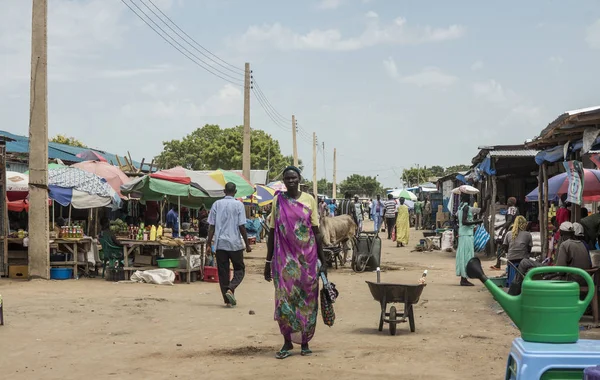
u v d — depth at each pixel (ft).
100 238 51.31
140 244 49.78
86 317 33.37
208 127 254.06
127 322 32.14
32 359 24.39
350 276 55.26
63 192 55.06
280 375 21.79
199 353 25.36
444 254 79.30
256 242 98.48
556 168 63.57
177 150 246.27
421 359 23.99
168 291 44.24
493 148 71.41
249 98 100.89
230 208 37.60
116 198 59.77
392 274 57.00
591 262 32.58
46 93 50.26
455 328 30.58
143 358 24.52
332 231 62.13
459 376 21.53
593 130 34.19
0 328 30.27
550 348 13.07
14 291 43.32
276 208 25.27
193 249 51.83
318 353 25.20
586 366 12.78
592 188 41.52
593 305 31.17
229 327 31.07
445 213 111.55
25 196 62.75
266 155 240.32
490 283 14.01
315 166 194.90
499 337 28.27
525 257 41.81
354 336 28.76
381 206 109.50
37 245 50.26
